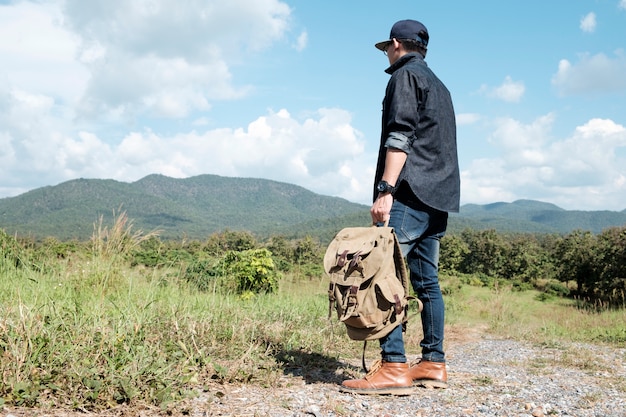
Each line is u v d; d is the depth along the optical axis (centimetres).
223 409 236
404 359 286
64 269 541
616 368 473
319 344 438
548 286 5238
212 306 481
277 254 1653
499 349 616
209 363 295
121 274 543
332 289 276
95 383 229
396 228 286
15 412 206
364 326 272
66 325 309
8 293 414
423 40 307
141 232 623
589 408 281
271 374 304
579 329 948
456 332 817
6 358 246
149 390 238
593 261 4603
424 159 285
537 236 14150
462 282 4250
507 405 275
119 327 314
